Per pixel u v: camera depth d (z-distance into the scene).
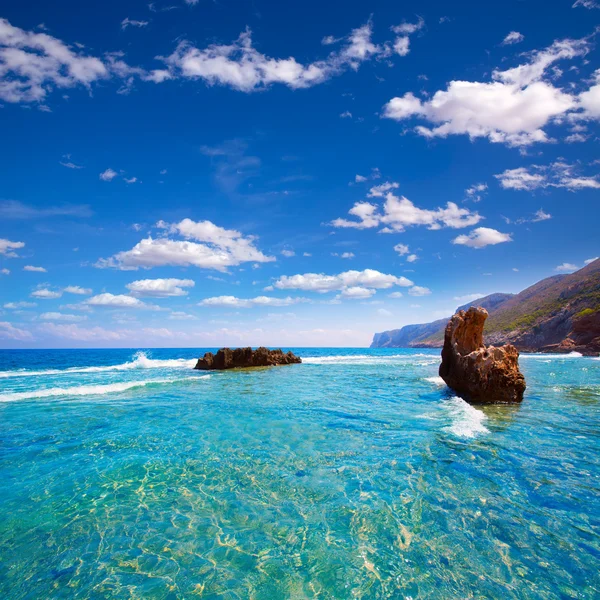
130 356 74.25
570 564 4.93
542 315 120.94
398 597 4.34
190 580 4.71
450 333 20.19
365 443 10.37
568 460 8.81
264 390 21.66
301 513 6.41
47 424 12.77
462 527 5.87
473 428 11.96
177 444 10.41
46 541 5.59
